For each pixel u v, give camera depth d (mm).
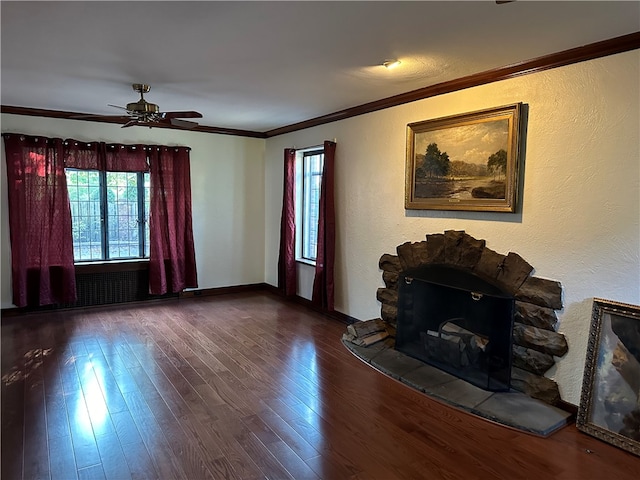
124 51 2975
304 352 4152
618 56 2674
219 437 2695
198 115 3840
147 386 3379
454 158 3684
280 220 6406
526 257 3229
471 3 2195
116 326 4852
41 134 5125
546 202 3092
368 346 4203
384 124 4422
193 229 6199
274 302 6066
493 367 3324
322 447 2605
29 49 2934
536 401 3125
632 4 2184
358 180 4809
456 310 3605
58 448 2555
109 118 4094
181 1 2195
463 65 3203
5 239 5059
